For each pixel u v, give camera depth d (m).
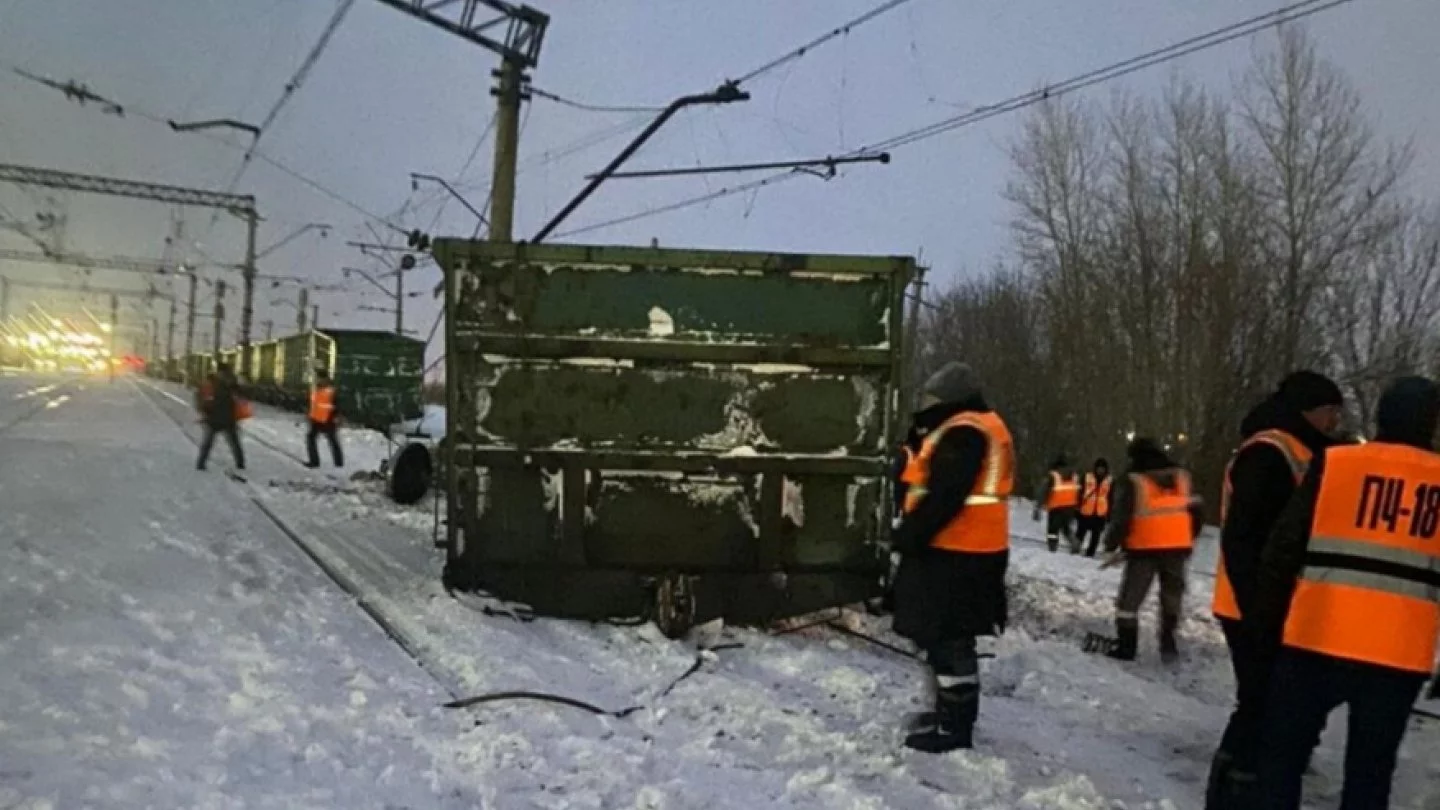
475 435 8.95
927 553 6.36
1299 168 32.09
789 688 7.66
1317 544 4.64
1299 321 32.00
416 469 17.89
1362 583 4.54
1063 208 37.81
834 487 9.08
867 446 9.03
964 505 6.27
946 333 49.31
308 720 6.02
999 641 10.07
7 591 8.26
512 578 9.06
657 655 8.24
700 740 6.27
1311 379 5.48
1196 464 32.19
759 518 9.00
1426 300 32.03
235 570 10.17
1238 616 5.48
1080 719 7.57
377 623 8.61
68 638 7.14
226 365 20.56
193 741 5.52
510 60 18.92
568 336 8.91
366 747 5.70
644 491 9.03
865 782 5.82
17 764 4.93
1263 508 5.28
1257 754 5.39
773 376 9.02
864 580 9.10
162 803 4.67
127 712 5.82
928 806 5.49
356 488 19.42
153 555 10.51
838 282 9.02
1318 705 4.64
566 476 8.94
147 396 62.09
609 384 9.00
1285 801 4.72
